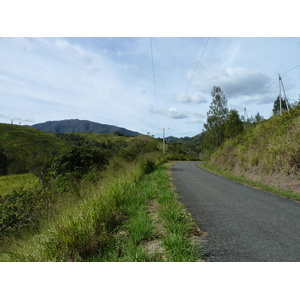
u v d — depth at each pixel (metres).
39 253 3.21
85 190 7.69
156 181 10.16
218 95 33.47
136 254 2.97
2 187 19.44
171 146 70.12
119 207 5.49
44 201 7.14
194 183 10.17
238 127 27.75
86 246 3.23
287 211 4.97
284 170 8.36
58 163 14.15
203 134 35.47
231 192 7.59
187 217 4.62
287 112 12.28
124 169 12.51
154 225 4.26
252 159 11.65
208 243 3.35
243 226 4.07
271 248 3.09
